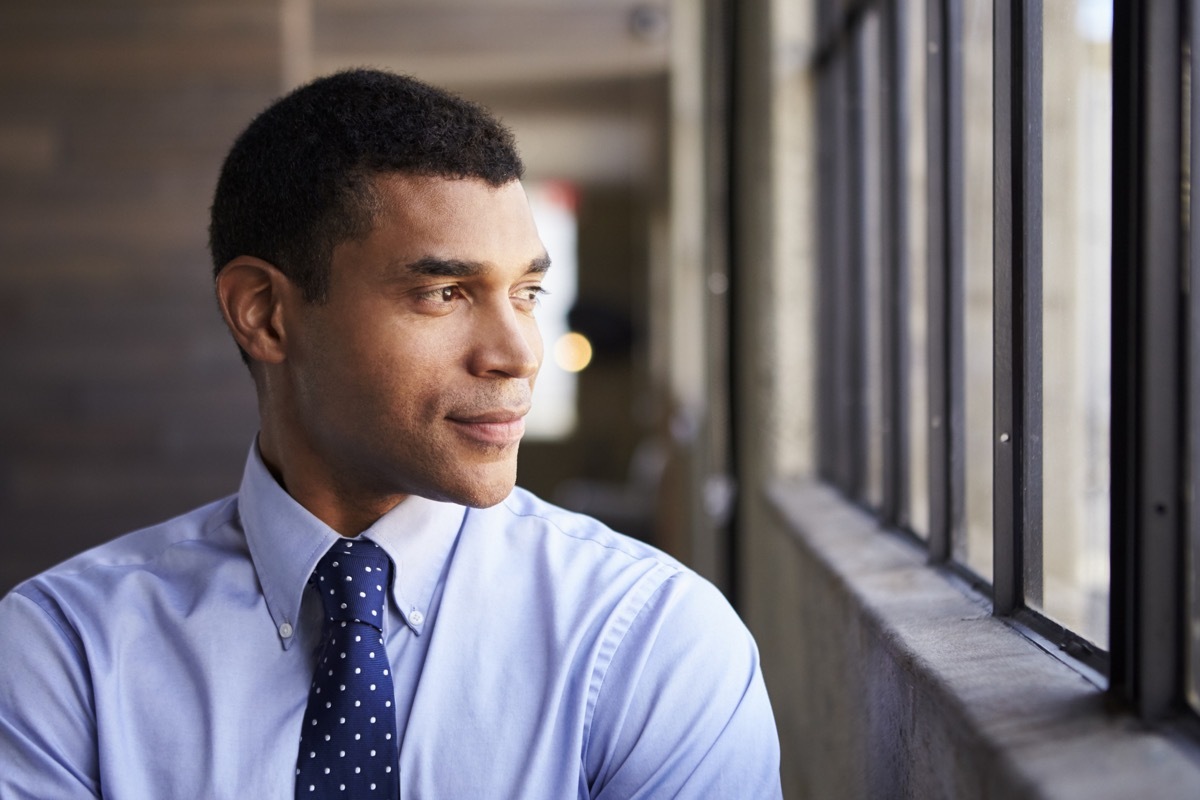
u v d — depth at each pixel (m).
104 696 0.99
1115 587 0.87
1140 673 0.83
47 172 4.32
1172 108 0.82
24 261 4.33
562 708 1.01
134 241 4.32
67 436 4.34
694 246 5.81
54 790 0.97
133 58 4.32
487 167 0.95
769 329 2.51
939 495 1.48
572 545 1.11
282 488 1.07
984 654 1.03
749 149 2.70
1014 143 1.13
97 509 4.33
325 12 4.89
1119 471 0.86
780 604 2.13
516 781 0.98
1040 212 1.14
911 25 1.74
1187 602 0.82
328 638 1.00
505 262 0.95
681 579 1.09
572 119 6.73
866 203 2.06
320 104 0.98
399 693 1.01
